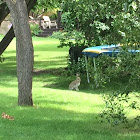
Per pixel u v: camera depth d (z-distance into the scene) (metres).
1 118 8.58
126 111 10.74
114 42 8.47
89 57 16.56
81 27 19.31
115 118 9.09
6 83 17.20
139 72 7.80
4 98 12.22
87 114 10.11
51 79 19.31
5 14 18.33
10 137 6.93
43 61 28.08
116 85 15.79
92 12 16.94
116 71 8.31
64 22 20.31
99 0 10.32
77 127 8.22
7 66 25.19
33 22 55.22
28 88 10.88
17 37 10.66
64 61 27.78
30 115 9.25
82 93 14.81
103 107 11.51
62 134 7.34
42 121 8.62
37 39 50.94
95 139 6.95
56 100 12.72
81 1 13.38
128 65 7.82
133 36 7.64
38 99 12.76
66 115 9.66
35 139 6.84
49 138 6.92
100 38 18.02
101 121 8.58
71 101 12.65
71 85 16.12
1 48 18.09
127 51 7.77
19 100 10.92
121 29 7.72
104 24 16.84
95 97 13.78
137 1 7.49
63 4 18.31
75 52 20.25
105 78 8.47
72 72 20.03
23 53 10.70
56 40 49.69
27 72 10.79
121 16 7.73
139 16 7.58
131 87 9.03
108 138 7.03
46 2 22.61
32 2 16.67
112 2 8.62
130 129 8.34
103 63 8.63
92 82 17.17
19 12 10.50
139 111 10.80
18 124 8.16
